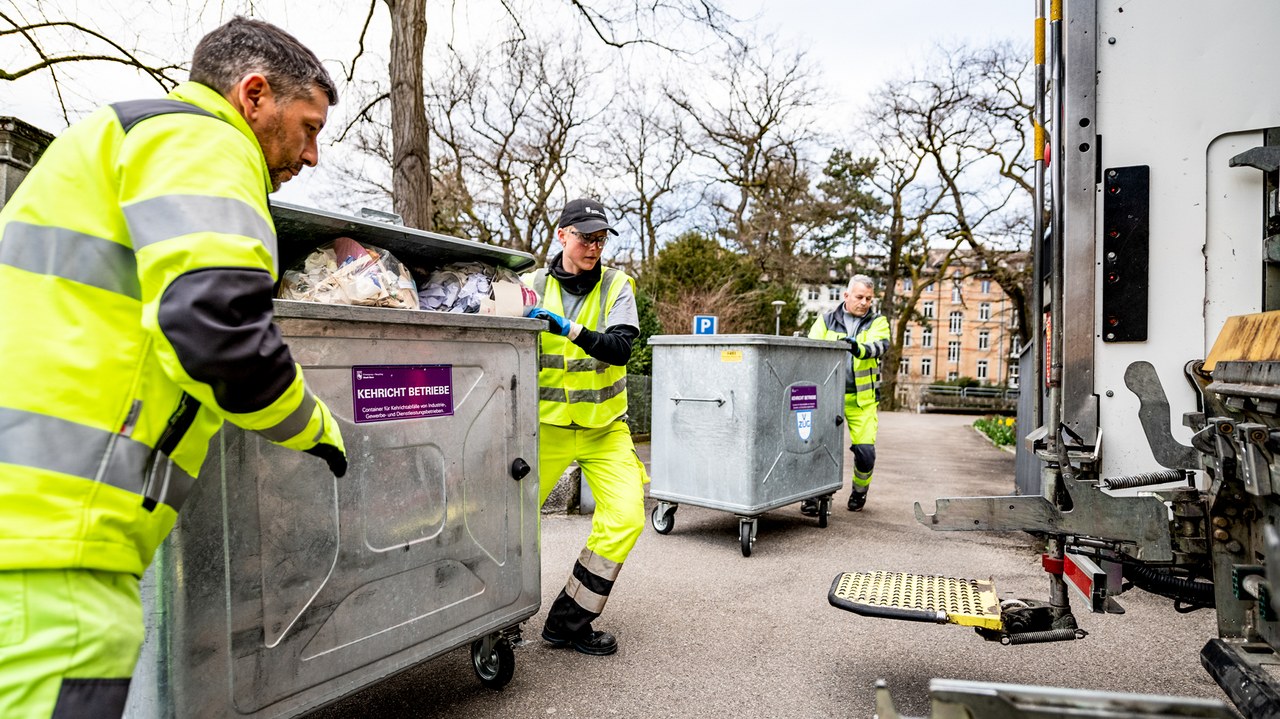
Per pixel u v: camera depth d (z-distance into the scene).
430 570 2.38
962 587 2.96
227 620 1.84
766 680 2.96
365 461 2.17
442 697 2.79
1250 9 2.49
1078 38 2.62
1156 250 2.56
